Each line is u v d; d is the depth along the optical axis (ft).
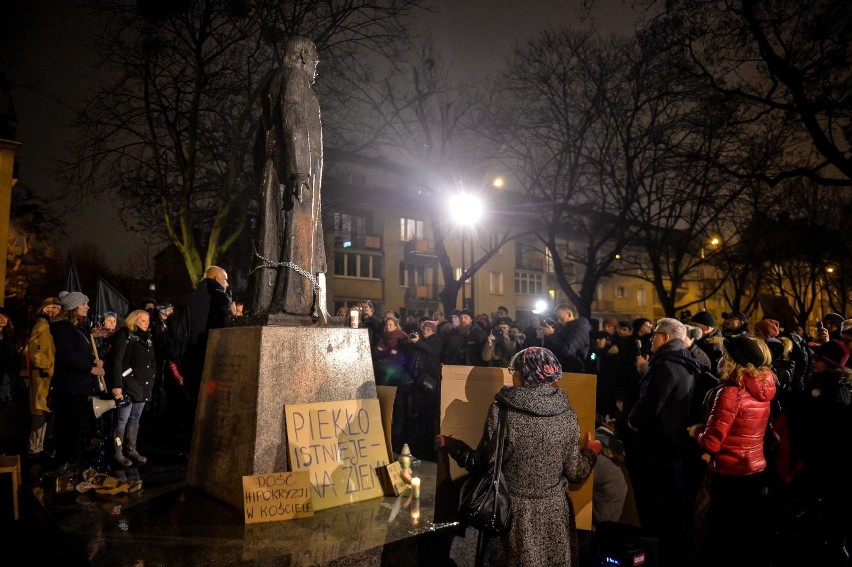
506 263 136.36
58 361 19.13
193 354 20.56
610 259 64.75
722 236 77.36
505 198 103.35
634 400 22.68
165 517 13.28
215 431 15.06
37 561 12.78
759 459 13.66
